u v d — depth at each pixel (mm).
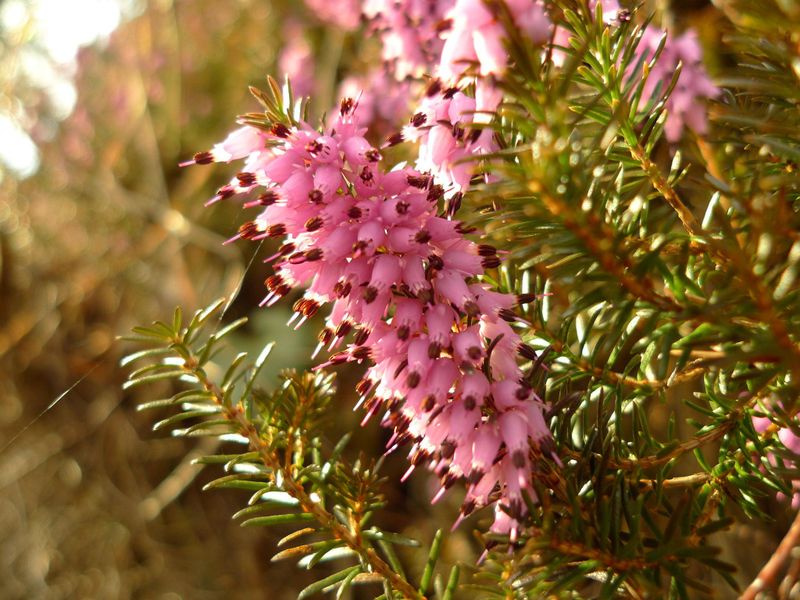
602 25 101
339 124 99
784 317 83
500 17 83
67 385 364
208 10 371
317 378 115
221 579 303
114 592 322
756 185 85
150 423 348
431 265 94
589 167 87
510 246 108
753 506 106
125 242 362
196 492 327
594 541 94
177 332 111
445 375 94
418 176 96
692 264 105
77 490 347
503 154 82
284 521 108
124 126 380
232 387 112
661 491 103
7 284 378
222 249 332
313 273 103
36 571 344
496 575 98
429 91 95
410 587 106
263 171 102
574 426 112
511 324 112
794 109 96
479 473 92
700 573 169
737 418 105
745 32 89
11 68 384
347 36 308
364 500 109
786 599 107
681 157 111
